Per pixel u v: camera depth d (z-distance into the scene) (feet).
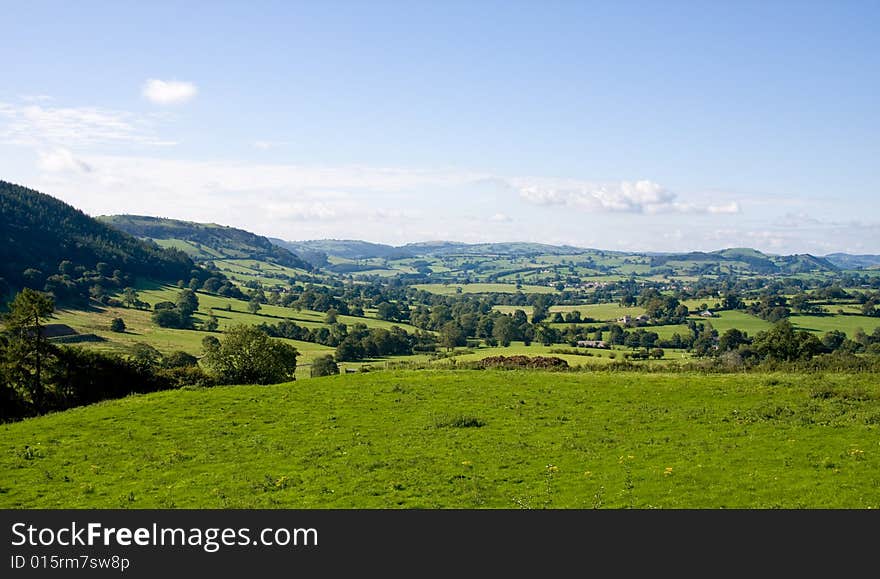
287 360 245.65
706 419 123.03
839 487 86.17
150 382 207.31
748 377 157.99
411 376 176.14
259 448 115.14
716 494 86.69
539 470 99.55
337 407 143.43
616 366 198.49
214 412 140.67
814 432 110.32
